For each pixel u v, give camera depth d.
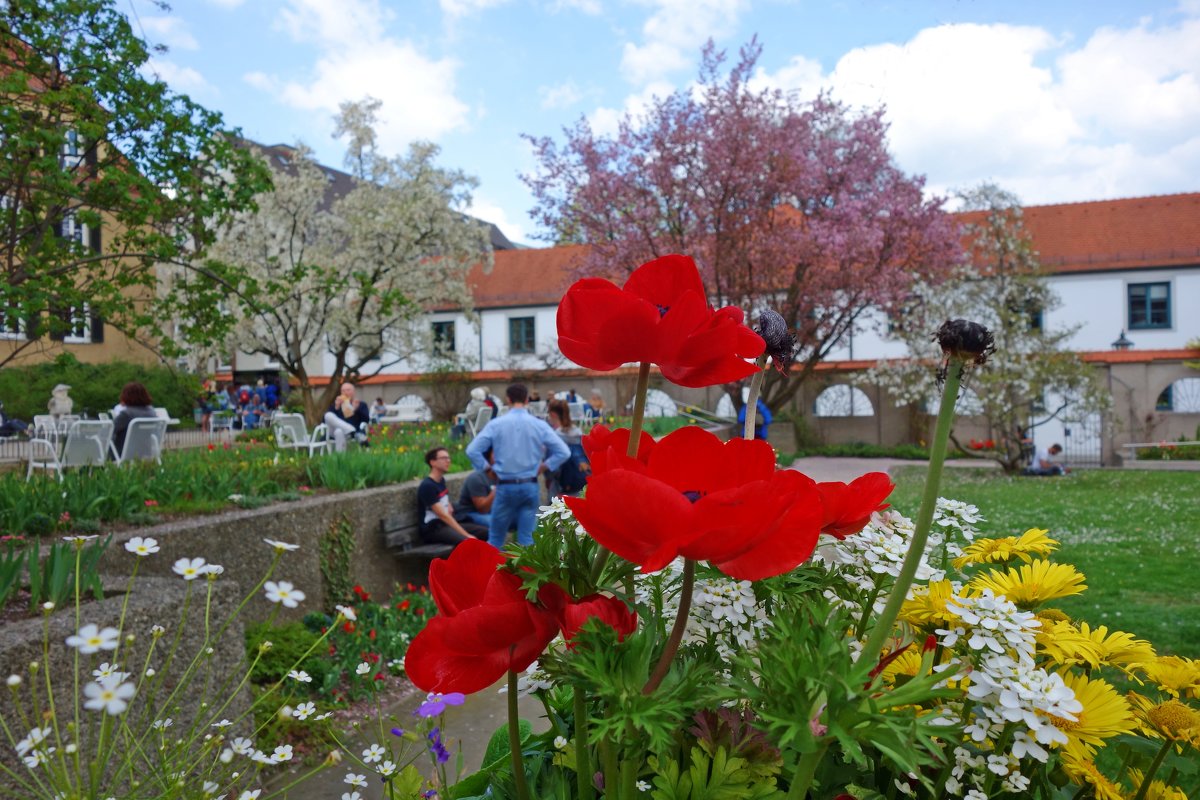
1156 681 1.08
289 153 24.73
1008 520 10.95
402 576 7.02
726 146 18.86
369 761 1.40
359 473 7.43
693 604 1.03
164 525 4.92
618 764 0.90
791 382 22.39
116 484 5.53
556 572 0.78
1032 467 19.44
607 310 0.72
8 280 6.77
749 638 0.97
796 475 0.73
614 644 0.76
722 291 20.20
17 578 2.87
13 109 6.55
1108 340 31.23
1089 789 1.05
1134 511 11.84
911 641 1.05
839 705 0.66
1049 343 19.78
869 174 20.73
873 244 19.19
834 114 20.62
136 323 7.87
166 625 2.94
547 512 0.98
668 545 0.64
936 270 21.81
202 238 8.38
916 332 20.84
